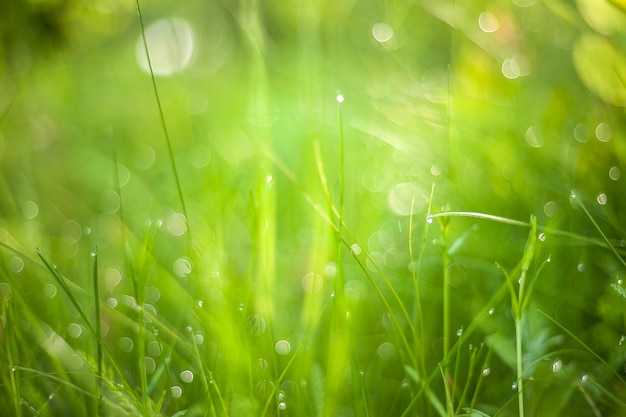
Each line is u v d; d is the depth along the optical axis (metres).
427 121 0.83
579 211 0.72
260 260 0.67
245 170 0.86
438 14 0.91
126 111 1.24
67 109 1.24
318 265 0.72
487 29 0.86
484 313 0.65
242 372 0.64
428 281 0.74
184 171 0.96
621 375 0.65
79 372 0.64
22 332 0.68
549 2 0.74
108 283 0.77
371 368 0.68
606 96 0.73
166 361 0.65
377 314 0.72
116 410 0.64
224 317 0.65
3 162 1.00
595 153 0.74
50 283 0.75
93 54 1.35
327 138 0.91
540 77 0.84
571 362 0.66
